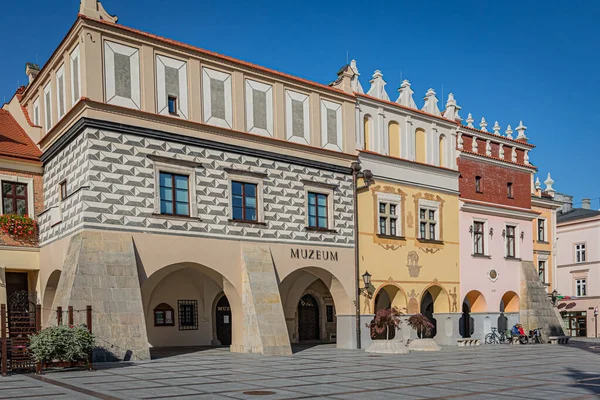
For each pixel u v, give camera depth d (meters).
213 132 25.39
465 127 37.66
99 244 21.47
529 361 24.19
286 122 28.34
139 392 14.12
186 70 25.09
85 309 20.12
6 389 14.53
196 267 24.83
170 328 31.16
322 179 29.39
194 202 24.39
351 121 31.14
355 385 15.99
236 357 23.28
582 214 59.19
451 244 35.66
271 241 26.81
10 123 29.56
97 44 22.64
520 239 40.38
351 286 29.88
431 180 34.94
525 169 41.50
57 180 24.75
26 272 26.88
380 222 32.16
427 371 19.73
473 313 37.00
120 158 22.56
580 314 56.09
